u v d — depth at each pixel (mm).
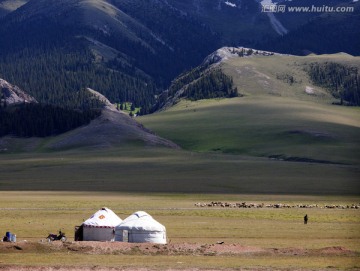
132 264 149500
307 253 167875
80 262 152250
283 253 167875
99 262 152375
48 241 182375
